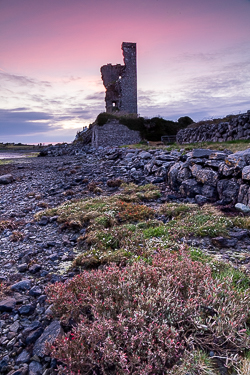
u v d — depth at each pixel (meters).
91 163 24.12
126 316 3.89
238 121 21.78
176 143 37.91
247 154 9.80
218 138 25.20
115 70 66.94
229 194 9.75
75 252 7.46
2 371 3.61
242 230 7.54
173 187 12.80
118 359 3.26
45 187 16.77
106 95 64.88
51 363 3.63
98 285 4.42
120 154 24.56
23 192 16.14
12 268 6.72
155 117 51.66
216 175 10.48
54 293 4.71
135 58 61.97
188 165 12.38
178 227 7.88
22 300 5.22
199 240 7.14
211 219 8.16
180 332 3.72
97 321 3.71
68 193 14.45
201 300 4.01
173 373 3.10
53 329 4.16
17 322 4.61
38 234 9.09
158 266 5.09
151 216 9.42
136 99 63.00
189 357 3.23
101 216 9.27
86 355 3.28
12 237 8.74
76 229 9.14
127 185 14.62
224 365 3.27
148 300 3.80
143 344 3.29
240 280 4.82
